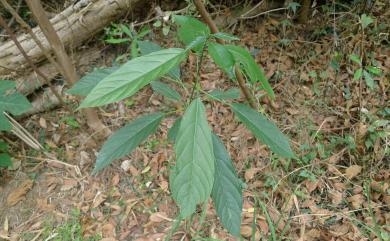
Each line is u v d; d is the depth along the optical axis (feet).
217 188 3.80
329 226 6.80
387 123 7.73
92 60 9.29
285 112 8.29
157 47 4.42
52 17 8.95
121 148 4.00
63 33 8.34
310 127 7.98
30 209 7.58
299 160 7.40
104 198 7.53
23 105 6.67
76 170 7.97
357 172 7.30
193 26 3.62
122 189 7.64
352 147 7.52
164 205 7.32
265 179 7.45
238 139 8.00
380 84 8.40
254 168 7.54
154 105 8.68
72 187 7.77
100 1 8.10
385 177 7.23
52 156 8.17
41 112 8.79
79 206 7.48
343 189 7.23
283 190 7.26
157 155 7.90
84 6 8.14
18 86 8.59
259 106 8.10
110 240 6.97
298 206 7.07
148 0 9.36
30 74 8.66
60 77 8.93
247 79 8.28
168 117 8.43
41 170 8.07
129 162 7.91
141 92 8.85
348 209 6.97
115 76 2.50
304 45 9.07
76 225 7.22
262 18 9.61
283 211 6.98
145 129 4.11
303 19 9.17
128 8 8.50
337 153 7.66
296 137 7.93
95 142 8.06
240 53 3.20
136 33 8.95
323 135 7.94
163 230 7.00
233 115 8.29
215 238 6.74
